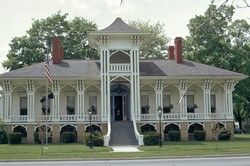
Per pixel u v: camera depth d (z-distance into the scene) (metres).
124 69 51.41
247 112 75.44
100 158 30.62
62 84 52.75
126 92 54.97
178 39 58.38
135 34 50.94
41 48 74.88
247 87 66.44
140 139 45.44
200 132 51.62
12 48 74.62
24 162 29.03
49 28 76.31
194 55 64.81
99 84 53.53
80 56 76.06
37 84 52.62
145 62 57.91
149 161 28.25
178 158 30.59
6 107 51.78
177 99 56.28
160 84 53.28
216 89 57.12
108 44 51.44
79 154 33.88
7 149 40.25
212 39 64.25
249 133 79.75
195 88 56.72
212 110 56.75
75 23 78.31
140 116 51.34
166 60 59.06
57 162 28.64
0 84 54.28
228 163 24.89
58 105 51.97
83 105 52.34
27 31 76.31
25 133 52.50
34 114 53.78
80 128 51.47
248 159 28.22
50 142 50.84
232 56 63.88
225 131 52.16
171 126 54.00
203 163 25.33
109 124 48.84
